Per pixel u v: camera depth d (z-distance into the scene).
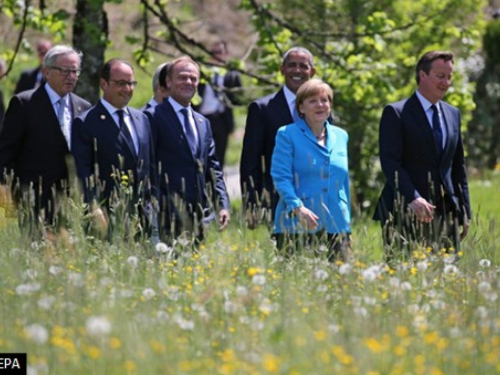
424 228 15.93
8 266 13.35
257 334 10.98
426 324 11.48
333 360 10.16
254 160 16.47
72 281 12.28
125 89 15.80
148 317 11.30
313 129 15.41
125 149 15.75
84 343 10.38
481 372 10.30
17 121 16.20
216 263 13.86
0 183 16.06
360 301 12.01
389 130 16.09
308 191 15.26
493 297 12.38
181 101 16.55
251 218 15.08
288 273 13.52
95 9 23.22
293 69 16.55
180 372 9.87
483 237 15.02
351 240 15.20
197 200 16.33
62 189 16.23
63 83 16.22
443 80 15.98
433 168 16.05
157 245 14.02
